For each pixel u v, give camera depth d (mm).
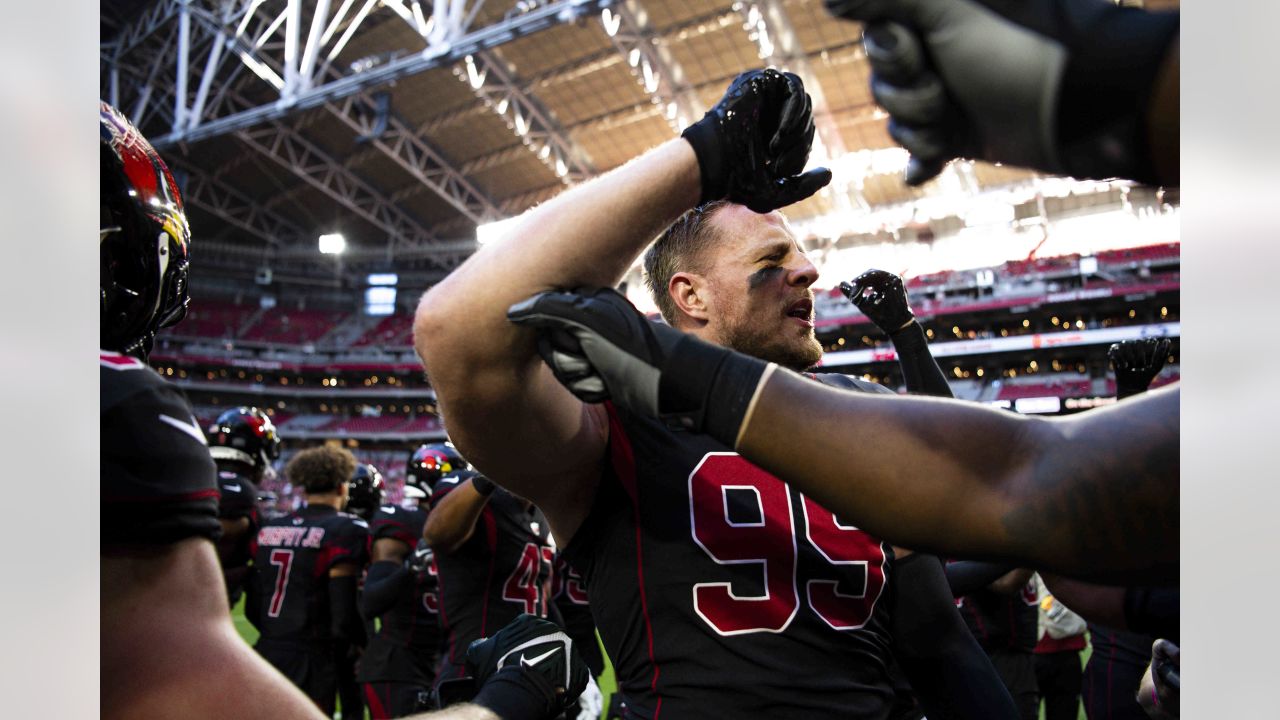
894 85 585
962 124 590
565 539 1315
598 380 795
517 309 818
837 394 718
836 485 686
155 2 25531
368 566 4473
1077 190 27891
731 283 1364
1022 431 676
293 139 29719
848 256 32125
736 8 20938
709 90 24797
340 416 38531
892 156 26031
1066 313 28641
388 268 39906
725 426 721
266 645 3996
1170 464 621
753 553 1156
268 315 39344
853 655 1176
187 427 775
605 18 20750
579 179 30719
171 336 35875
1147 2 538
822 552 1182
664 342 761
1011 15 530
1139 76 513
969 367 29906
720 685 1108
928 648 1297
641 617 1189
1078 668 4344
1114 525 630
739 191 986
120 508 695
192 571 745
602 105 26609
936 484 659
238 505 3879
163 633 706
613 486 1231
